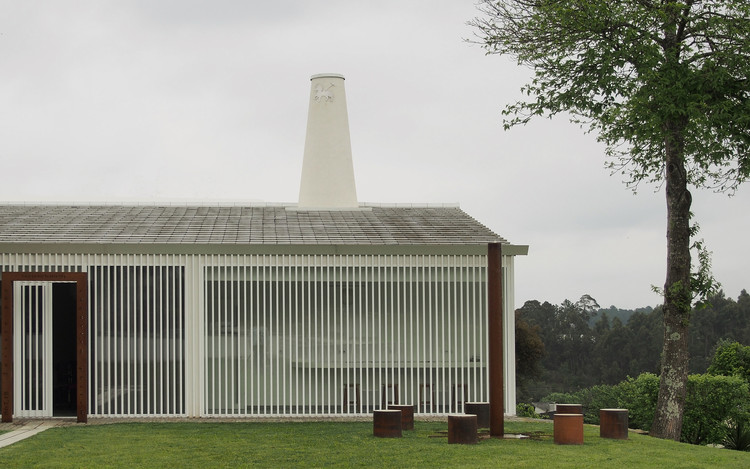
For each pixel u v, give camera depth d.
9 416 19.47
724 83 18.39
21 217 23.66
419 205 27.59
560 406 18.44
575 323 80.06
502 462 14.55
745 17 18.59
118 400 20.78
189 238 21.39
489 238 22.14
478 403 18.98
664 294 19.98
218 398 20.92
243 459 14.84
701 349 69.88
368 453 15.31
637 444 16.89
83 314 19.41
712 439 22.75
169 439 16.88
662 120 17.92
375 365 21.36
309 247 21.11
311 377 21.30
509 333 21.55
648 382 25.17
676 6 18.03
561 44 19.20
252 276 21.11
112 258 20.73
